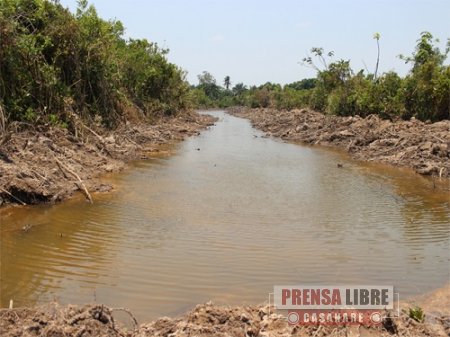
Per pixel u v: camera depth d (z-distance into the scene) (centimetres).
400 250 1009
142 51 3706
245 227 1141
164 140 2795
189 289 793
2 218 1116
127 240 1014
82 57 2369
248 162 2175
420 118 3397
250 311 670
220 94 12425
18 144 1488
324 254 973
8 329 572
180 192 1484
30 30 2148
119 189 1472
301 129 3550
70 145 1798
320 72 4622
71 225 1097
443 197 1508
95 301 740
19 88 1830
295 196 1498
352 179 1805
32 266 862
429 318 700
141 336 582
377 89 3681
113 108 2597
